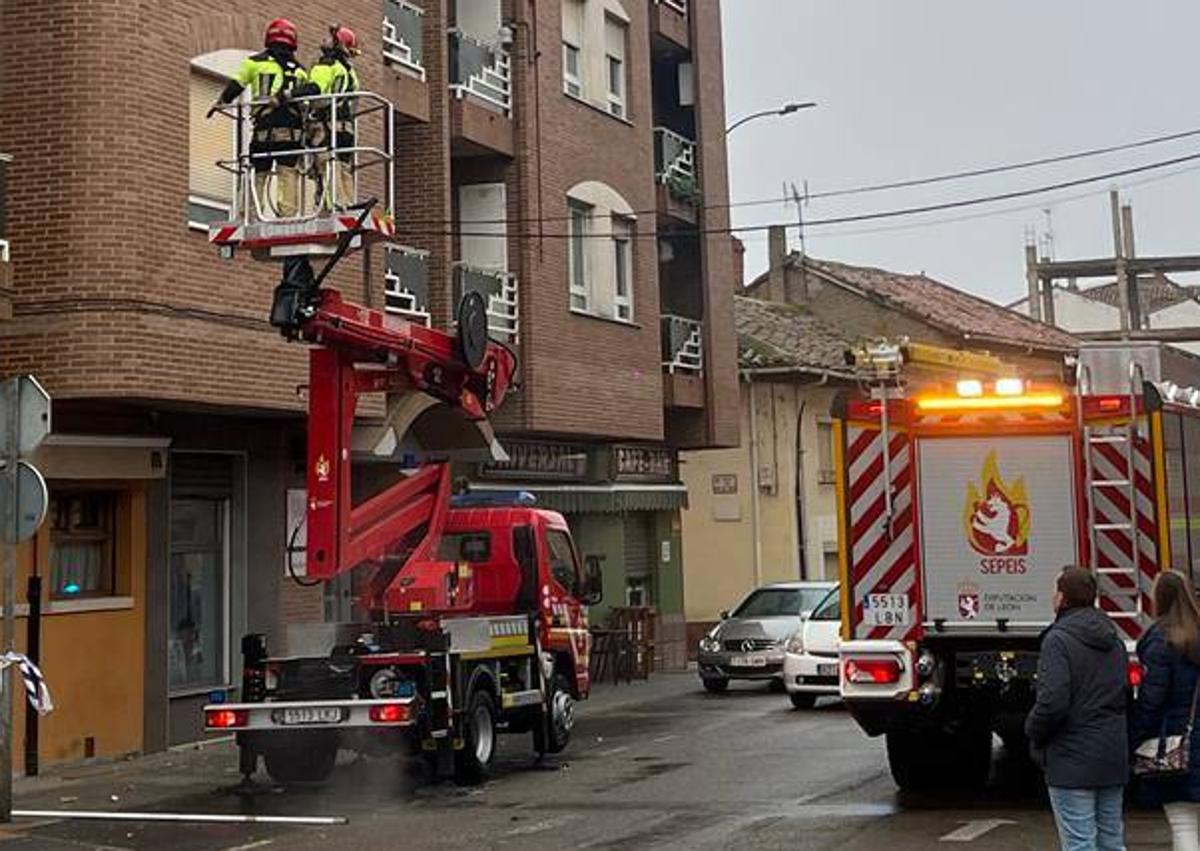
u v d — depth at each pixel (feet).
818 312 130.82
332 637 41.65
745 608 77.56
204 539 55.83
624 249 80.79
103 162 45.50
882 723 37.04
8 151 45.88
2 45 46.21
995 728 45.85
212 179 49.65
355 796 41.06
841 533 36.81
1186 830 24.11
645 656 82.79
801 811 36.22
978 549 36.29
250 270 49.98
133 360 45.50
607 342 76.69
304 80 38.37
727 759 47.09
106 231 45.37
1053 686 23.08
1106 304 197.88
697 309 89.25
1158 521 34.22
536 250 71.26
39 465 46.57
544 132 72.90
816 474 107.96
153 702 51.62
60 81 45.78
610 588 84.17
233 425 55.52
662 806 37.70
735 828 33.96
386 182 53.57
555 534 50.62
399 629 41.65
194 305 47.83
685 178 87.86
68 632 48.55
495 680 44.39
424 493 45.93
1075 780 23.15
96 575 50.85
